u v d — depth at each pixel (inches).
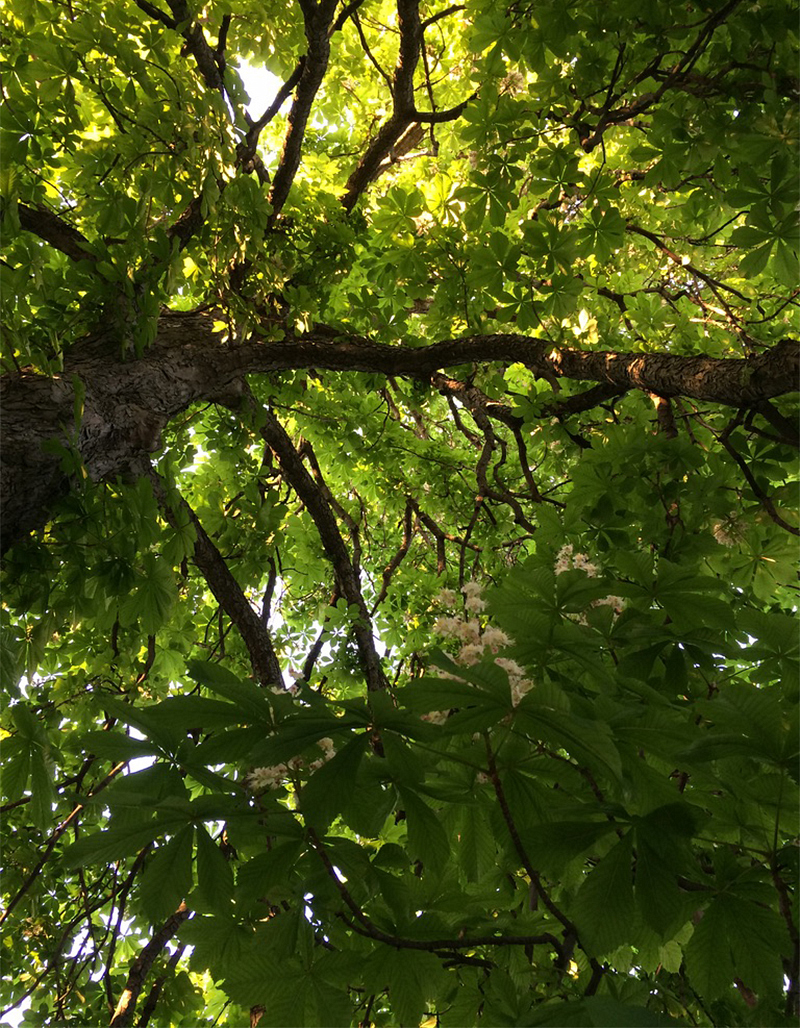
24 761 77.7
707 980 52.5
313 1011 54.4
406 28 174.6
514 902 77.8
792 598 147.5
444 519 255.6
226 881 51.2
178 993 162.4
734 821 60.2
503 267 146.9
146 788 52.9
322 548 231.8
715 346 168.4
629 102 136.5
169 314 154.1
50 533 101.4
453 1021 65.8
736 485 117.0
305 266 180.7
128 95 117.9
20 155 114.2
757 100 117.2
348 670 190.7
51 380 101.0
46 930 167.8
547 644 59.2
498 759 55.7
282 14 171.6
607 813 50.4
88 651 154.3
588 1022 45.9
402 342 193.2
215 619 213.6
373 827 54.9
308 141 236.7
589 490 107.0
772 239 115.0
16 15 118.2
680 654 70.6
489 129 133.9
